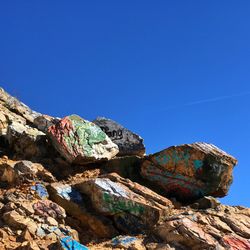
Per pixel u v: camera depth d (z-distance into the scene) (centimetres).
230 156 2192
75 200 1905
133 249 1650
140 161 2241
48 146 2303
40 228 1700
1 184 2038
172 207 1973
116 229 1853
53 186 1952
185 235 1697
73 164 2233
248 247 1709
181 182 2152
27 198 1878
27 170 2048
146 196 1933
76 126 2286
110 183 1948
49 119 2709
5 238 1633
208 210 1938
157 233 1752
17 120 2764
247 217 1973
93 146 2267
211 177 2131
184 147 2167
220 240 1714
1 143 2417
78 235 1783
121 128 2570
